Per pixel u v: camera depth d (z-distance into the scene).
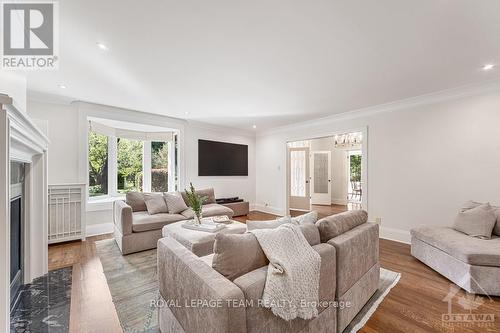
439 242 2.45
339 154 7.80
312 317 1.28
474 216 2.57
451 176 3.16
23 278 2.24
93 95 3.39
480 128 2.93
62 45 1.99
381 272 2.53
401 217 3.63
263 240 1.28
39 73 2.56
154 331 1.61
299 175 6.83
